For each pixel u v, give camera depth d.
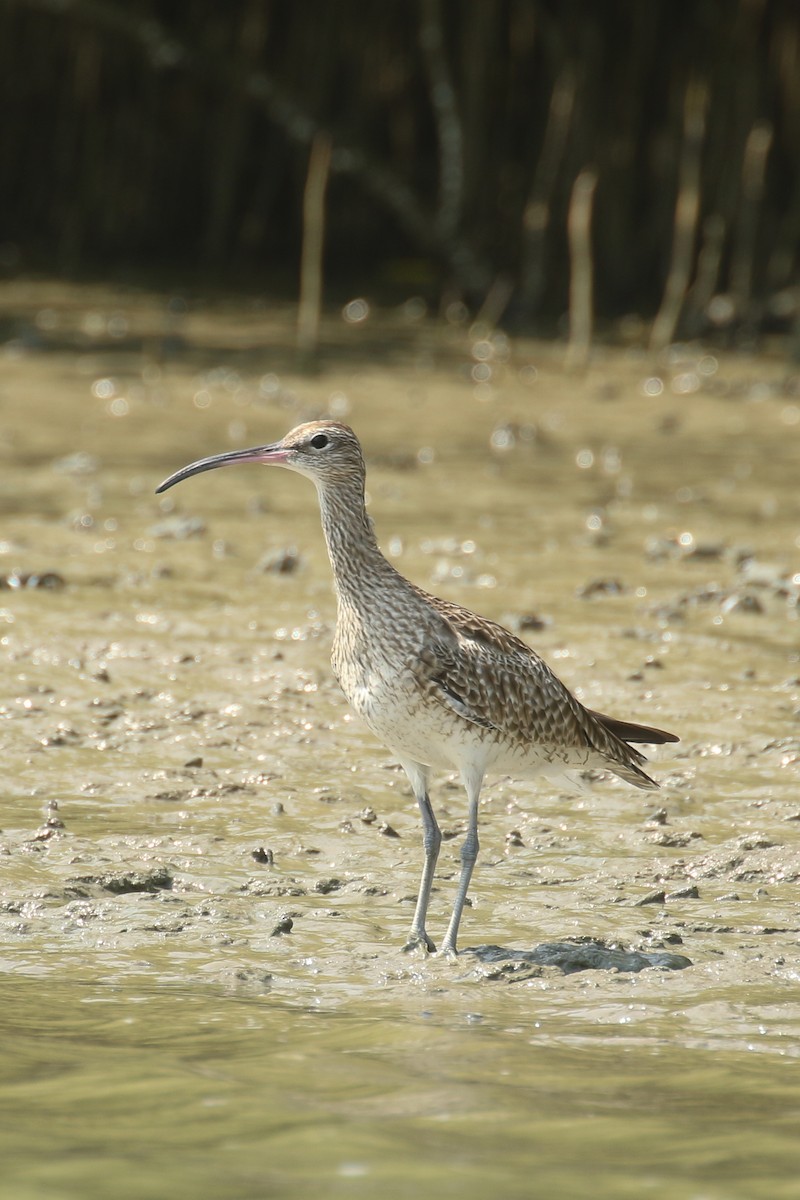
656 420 24.55
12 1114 6.02
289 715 11.69
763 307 31.59
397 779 10.75
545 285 33.50
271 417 23.28
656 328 30.69
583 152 33.06
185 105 37.69
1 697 11.76
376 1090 6.32
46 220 38.16
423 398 25.38
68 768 10.63
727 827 9.99
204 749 11.06
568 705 8.74
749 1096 6.33
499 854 9.62
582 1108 6.16
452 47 35.28
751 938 8.36
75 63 36.62
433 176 37.56
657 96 34.09
